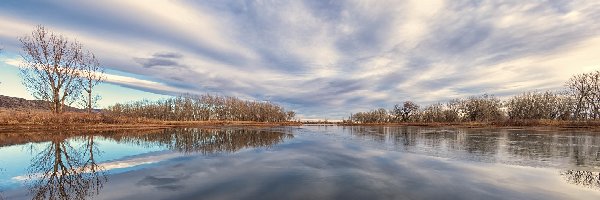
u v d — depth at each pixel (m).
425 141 29.88
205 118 123.44
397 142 29.09
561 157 18.31
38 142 25.88
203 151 21.75
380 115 136.62
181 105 119.56
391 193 10.36
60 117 44.09
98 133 37.31
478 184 11.58
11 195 10.05
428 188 10.99
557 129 52.41
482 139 31.69
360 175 13.18
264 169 14.63
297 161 17.12
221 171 14.16
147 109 113.00
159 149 22.80
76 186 11.24
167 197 9.84
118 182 11.90
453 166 15.39
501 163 16.27
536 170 14.27
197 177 12.83
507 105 99.38
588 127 53.22
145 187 11.12
